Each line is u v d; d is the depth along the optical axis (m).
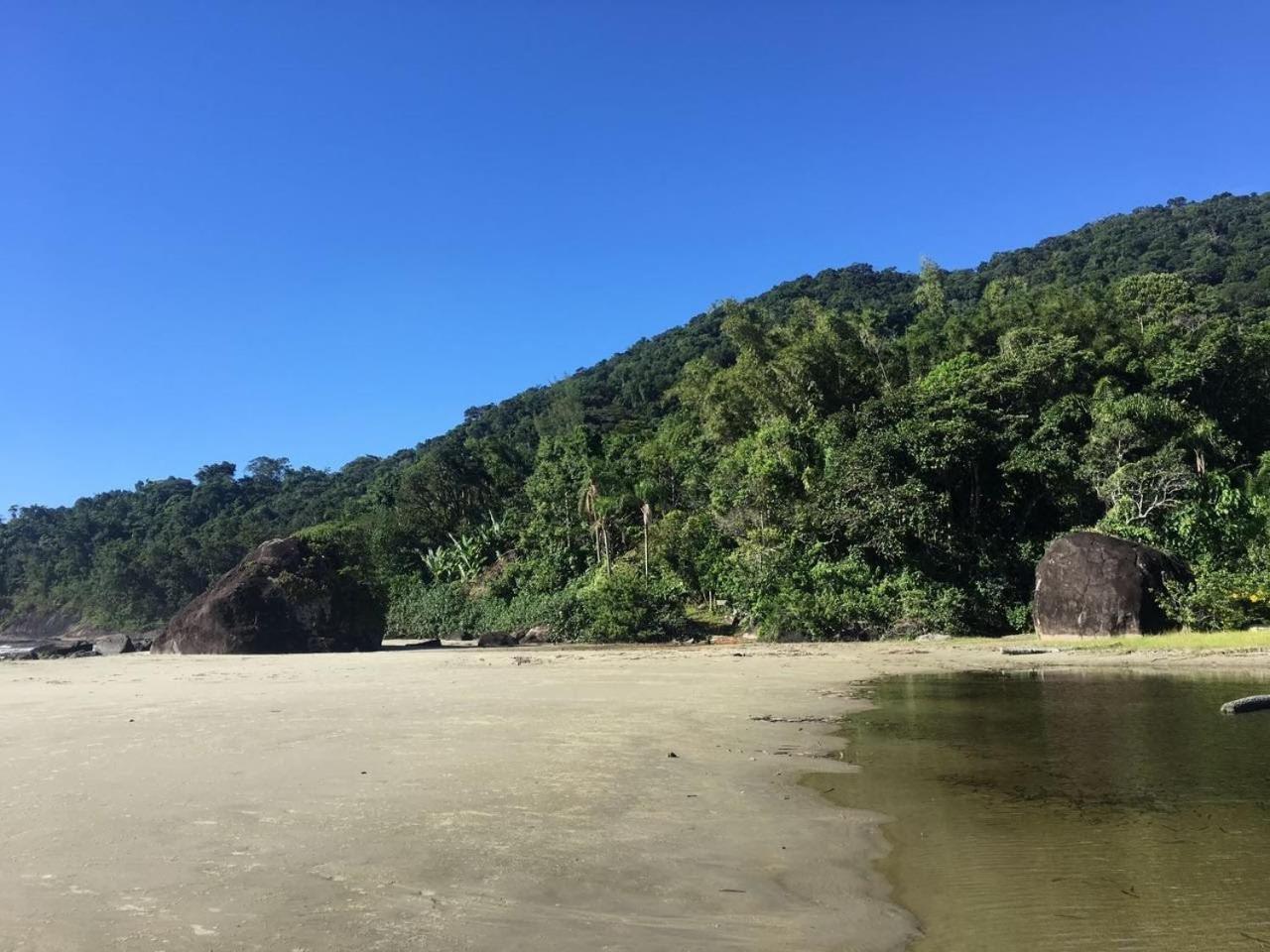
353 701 15.74
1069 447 34.75
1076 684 17.30
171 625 36.41
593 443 62.56
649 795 8.29
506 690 17.36
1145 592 26.34
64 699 16.83
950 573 32.91
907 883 5.96
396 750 10.55
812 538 34.91
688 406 62.06
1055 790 8.55
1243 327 46.28
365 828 7.04
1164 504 31.59
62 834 6.85
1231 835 6.97
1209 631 25.48
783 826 7.31
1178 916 5.26
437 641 40.88
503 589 50.34
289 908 5.25
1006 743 11.09
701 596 39.69
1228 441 37.88
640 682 18.70
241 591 35.28
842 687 17.47
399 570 62.91
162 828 7.03
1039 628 28.22
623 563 43.50
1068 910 5.39
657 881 5.90
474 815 7.48
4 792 8.33
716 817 7.56
